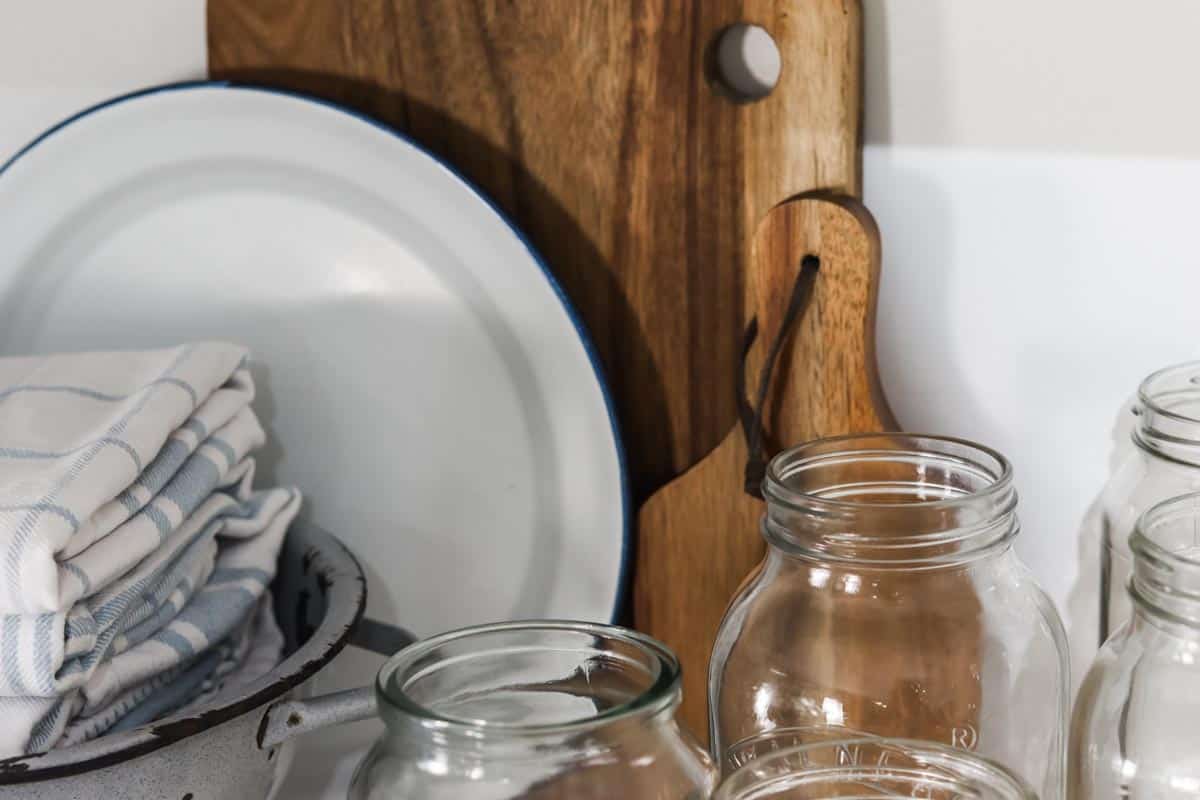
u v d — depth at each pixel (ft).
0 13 2.51
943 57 1.88
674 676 1.26
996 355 1.92
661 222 2.09
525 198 2.19
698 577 2.06
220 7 2.32
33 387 1.84
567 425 2.15
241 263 2.31
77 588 1.48
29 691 1.47
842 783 1.22
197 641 1.73
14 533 1.44
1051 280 1.85
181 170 2.29
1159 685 1.30
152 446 1.67
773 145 1.95
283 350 2.32
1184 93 1.70
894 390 2.02
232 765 1.54
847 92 1.87
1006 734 1.50
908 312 1.99
